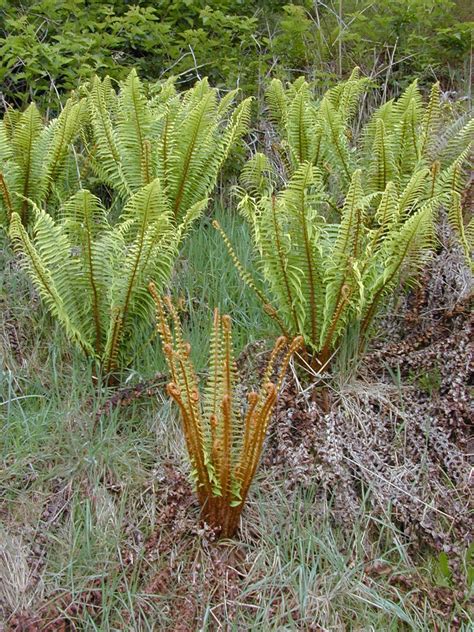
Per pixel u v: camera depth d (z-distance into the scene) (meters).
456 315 2.86
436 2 4.40
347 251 2.61
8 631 2.14
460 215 2.81
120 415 2.65
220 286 3.09
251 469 2.23
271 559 2.34
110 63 3.95
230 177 3.69
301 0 4.74
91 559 2.30
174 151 3.15
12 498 2.43
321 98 4.14
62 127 3.13
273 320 2.84
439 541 2.37
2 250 3.13
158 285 2.69
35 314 2.93
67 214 2.96
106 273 2.64
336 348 2.76
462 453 2.56
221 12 4.14
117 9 4.34
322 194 2.76
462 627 2.20
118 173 3.26
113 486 2.45
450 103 3.79
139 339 2.80
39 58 3.76
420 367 2.76
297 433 2.59
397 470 2.53
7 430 2.55
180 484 2.41
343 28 4.49
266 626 2.20
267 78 4.08
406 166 3.32
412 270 2.74
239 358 2.73
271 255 2.61
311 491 2.46
